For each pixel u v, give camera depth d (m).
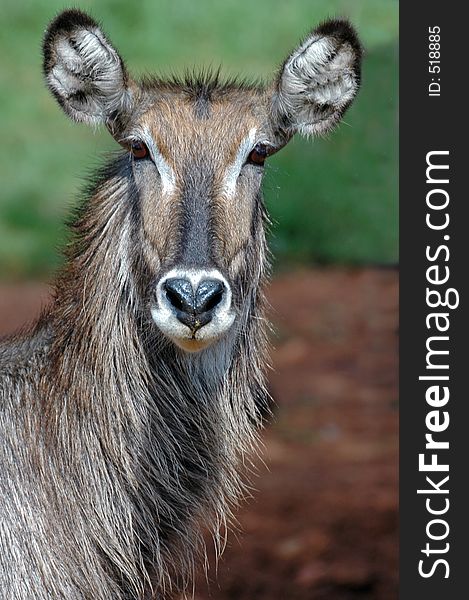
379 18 19.41
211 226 10.13
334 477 18.77
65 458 10.38
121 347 10.58
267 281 11.44
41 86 40.75
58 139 38.09
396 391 22.67
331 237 27.45
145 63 39.75
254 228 10.90
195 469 11.00
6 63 41.75
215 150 10.43
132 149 10.59
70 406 10.47
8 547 10.07
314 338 25.36
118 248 10.62
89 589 10.33
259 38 40.75
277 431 20.88
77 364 10.52
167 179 10.35
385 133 21.23
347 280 28.00
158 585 10.80
